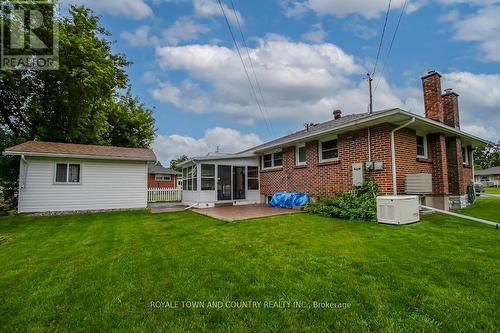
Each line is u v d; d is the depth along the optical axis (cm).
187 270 374
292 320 242
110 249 509
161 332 229
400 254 418
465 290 289
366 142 870
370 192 825
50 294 306
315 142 1070
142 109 2491
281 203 1162
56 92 1551
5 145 1444
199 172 1302
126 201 1302
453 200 1020
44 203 1133
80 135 1689
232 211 1036
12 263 428
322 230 620
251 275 348
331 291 296
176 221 855
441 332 219
